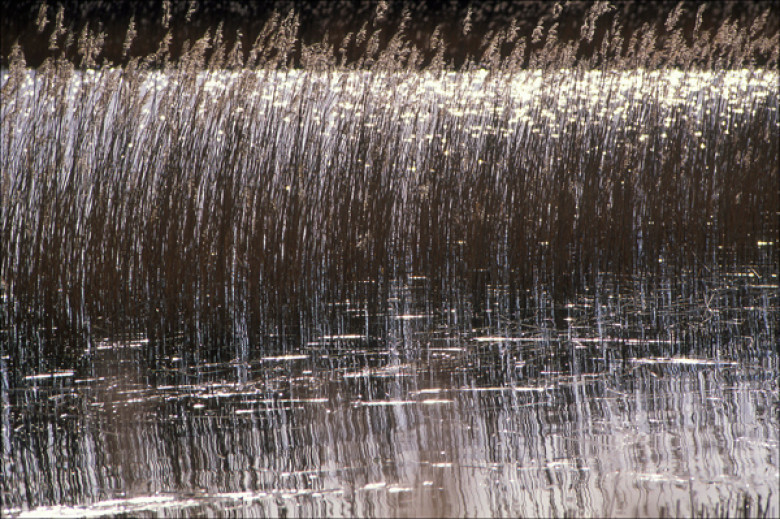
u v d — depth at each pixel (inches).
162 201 792.9
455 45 1898.4
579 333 721.0
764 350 652.1
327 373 636.1
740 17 1830.7
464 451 481.1
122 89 792.3
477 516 402.9
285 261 831.1
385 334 735.1
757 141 992.9
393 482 442.0
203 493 436.5
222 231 802.2
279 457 479.5
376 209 879.1
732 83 1051.3
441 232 901.8
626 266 919.7
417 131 916.6
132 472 463.5
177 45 1759.4
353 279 865.5
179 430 525.0
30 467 471.5
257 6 1898.4
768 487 421.7
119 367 657.0
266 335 738.8
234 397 586.2
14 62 758.5
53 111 777.6
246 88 829.2
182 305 788.0
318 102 864.3
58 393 597.9
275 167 839.7
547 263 902.4
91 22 1761.8
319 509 414.3
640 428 506.6
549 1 1990.7
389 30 1941.4
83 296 773.9
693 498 412.8
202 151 810.8
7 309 757.9
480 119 936.3
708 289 839.7
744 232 963.3
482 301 834.2
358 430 518.3
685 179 958.4
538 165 925.8
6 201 762.8
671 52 1018.1
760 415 519.5
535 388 588.4
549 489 428.1
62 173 775.7
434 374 627.2
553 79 966.4
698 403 545.3
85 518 412.8
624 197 929.5
